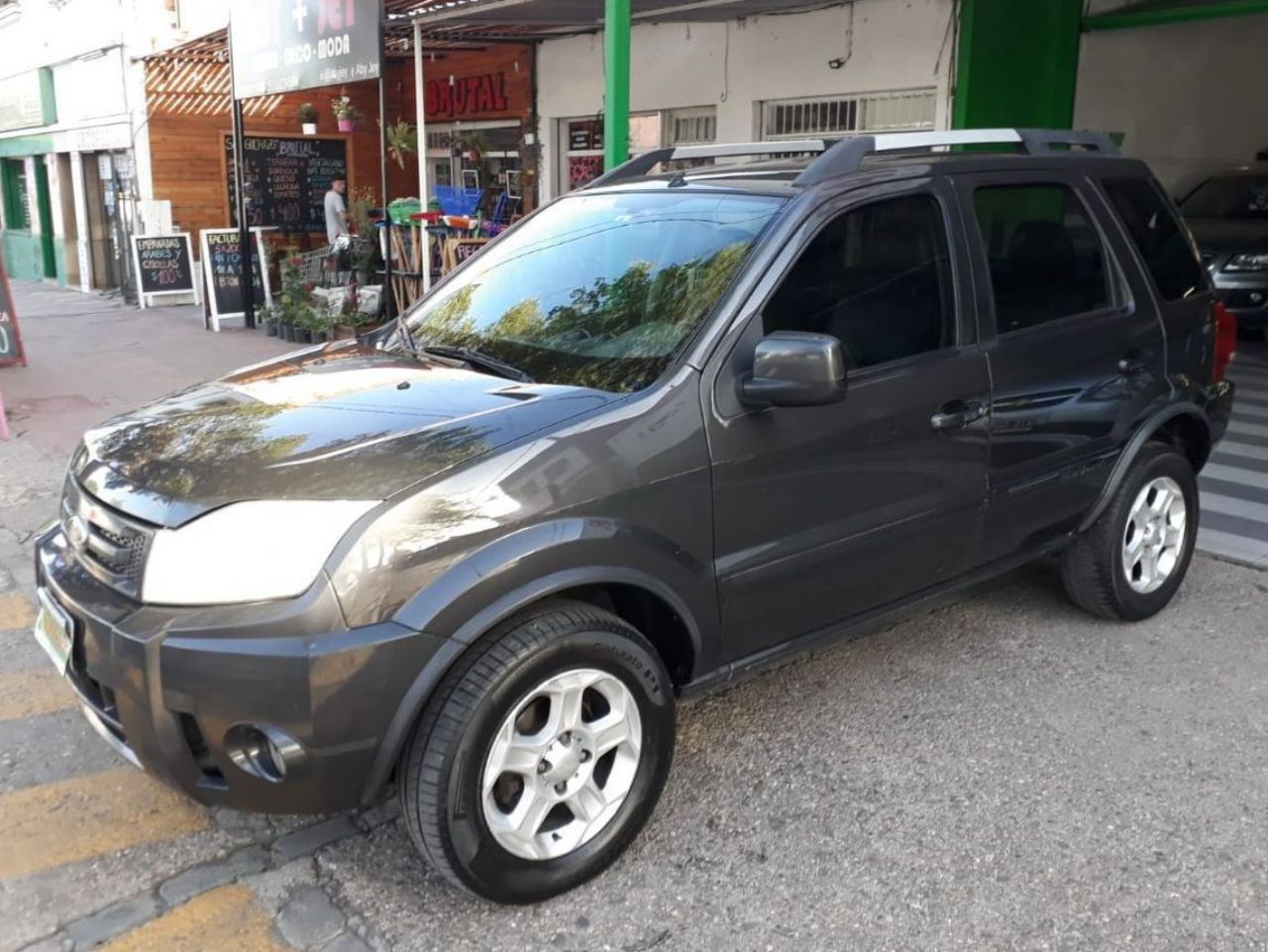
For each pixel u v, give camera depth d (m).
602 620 2.99
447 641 2.74
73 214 20.42
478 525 2.79
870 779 3.64
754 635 3.46
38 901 3.06
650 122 13.88
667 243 3.72
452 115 17.08
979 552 4.05
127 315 15.81
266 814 3.11
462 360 3.71
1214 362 4.93
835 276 3.55
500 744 2.84
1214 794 3.54
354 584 2.66
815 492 3.46
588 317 3.66
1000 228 4.07
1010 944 2.88
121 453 3.20
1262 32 12.93
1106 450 4.42
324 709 2.64
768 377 3.12
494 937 2.91
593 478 2.97
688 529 3.17
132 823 3.43
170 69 16.67
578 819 3.07
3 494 6.90
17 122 21.59
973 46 10.16
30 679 4.42
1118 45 11.41
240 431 3.15
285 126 17.58
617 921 2.97
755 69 12.30
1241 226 12.11
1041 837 3.32
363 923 2.97
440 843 2.79
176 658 2.66
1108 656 4.54
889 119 11.23
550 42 14.90
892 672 4.41
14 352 11.10
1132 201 4.67
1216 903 3.03
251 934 2.93
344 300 12.73
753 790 3.58
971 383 3.84
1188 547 4.91
